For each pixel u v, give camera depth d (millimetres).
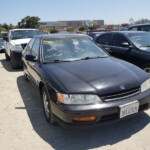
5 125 3053
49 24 83438
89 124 2332
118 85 2479
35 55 3773
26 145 2537
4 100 4141
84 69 2879
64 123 2404
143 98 2562
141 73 2875
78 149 2408
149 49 4629
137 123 2932
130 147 2391
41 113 3439
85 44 3932
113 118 2404
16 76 6227
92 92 2361
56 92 2492
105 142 2520
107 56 3742
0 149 2475
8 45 7910
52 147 2473
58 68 2996
